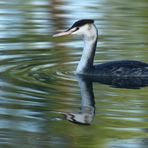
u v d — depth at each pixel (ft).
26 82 51.01
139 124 41.60
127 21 72.13
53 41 64.49
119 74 53.62
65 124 41.63
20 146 37.93
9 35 66.59
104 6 79.71
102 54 60.13
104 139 39.19
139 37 65.41
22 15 75.31
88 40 55.52
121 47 62.13
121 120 42.27
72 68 56.18
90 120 42.39
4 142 38.60
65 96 47.52
